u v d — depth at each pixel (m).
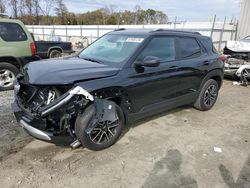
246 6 14.02
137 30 4.30
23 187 2.60
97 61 3.73
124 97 3.44
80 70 3.15
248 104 5.88
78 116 3.03
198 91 4.84
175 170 3.00
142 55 3.63
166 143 3.67
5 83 6.14
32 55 6.46
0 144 3.41
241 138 3.96
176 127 4.27
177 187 2.70
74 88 2.83
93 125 3.10
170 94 4.18
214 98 5.28
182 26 18.56
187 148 3.55
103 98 3.22
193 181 2.80
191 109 5.27
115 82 3.22
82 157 3.19
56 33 32.97
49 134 2.90
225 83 8.32
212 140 3.85
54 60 3.80
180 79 4.26
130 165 3.07
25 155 3.18
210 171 3.01
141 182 2.76
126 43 3.87
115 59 3.62
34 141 3.54
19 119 3.13
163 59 3.97
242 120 4.77
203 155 3.38
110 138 3.40
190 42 4.59
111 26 24.91
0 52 5.86
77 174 2.85
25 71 3.45
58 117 2.91
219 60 5.15
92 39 26.86
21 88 3.39
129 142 3.64
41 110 2.81
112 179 2.79
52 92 2.96
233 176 2.93
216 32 17.08
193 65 4.46
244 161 3.27
